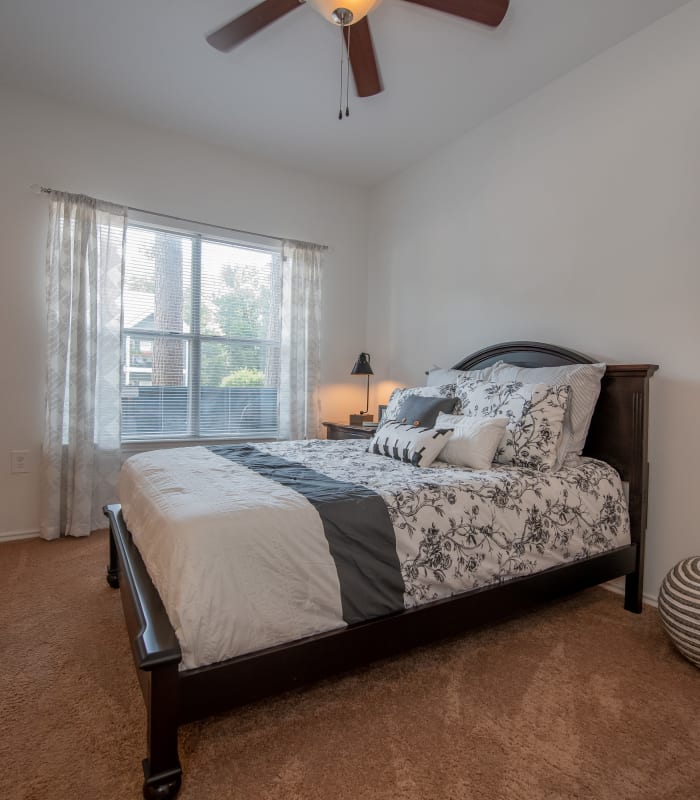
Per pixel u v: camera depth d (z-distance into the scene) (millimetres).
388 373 3924
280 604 1254
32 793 1117
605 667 1661
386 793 1132
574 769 1211
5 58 2523
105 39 2367
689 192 2100
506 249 2930
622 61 2334
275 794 1123
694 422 2088
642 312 2266
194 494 1468
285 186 3725
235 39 1983
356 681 1559
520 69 2547
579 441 2219
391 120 3066
